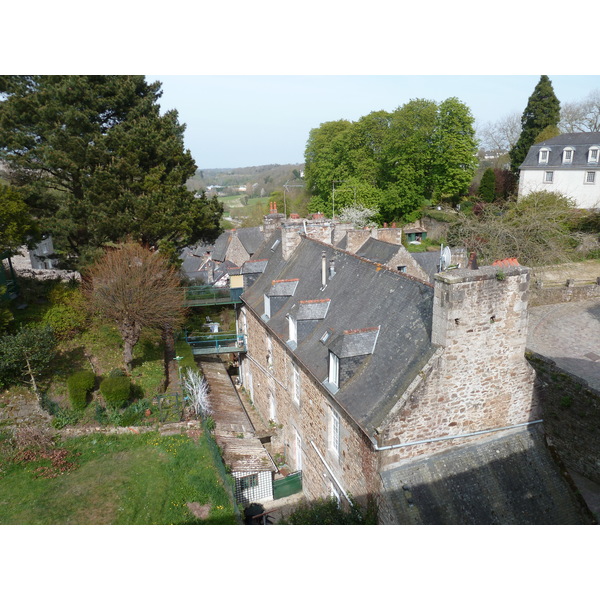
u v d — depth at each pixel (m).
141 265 20.23
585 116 56.56
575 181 44.50
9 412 16.80
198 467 15.21
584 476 15.43
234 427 18.50
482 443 11.76
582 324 25.80
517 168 51.91
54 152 21.20
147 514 13.13
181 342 24.30
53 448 15.87
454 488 11.14
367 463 11.34
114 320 20.31
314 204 54.88
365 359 12.53
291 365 17.09
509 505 11.33
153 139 23.42
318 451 14.73
